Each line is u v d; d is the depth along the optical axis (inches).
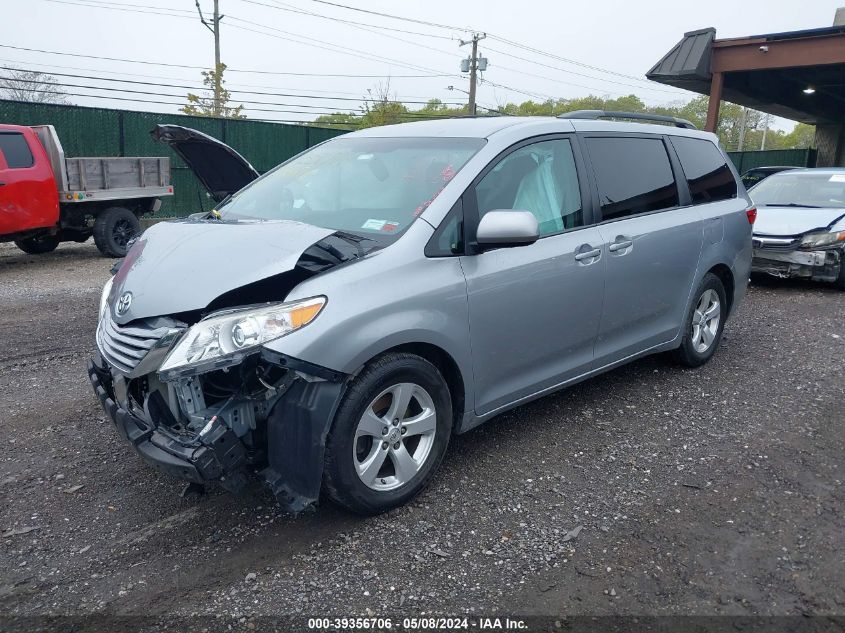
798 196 397.1
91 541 122.5
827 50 590.9
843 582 112.6
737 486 143.3
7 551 119.2
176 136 199.2
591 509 133.8
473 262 137.6
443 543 122.0
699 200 207.0
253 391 118.4
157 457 114.6
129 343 119.1
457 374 137.9
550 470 149.3
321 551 119.3
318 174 165.5
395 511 131.9
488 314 139.8
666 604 106.8
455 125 163.8
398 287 124.6
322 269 120.7
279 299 118.2
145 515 131.2
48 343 245.4
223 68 1263.5
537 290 149.3
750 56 634.8
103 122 561.6
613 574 113.8
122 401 123.9
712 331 217.8
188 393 113.8
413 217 135.6
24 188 394.6
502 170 148.7
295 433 115.6
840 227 341.4
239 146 652.1
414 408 133.7
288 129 690.2
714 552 120.2
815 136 1128.8
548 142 161.5
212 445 110.2
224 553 119.0
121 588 109.7
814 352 238.5
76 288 349.7
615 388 200.4
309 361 112.0
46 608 105.0
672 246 188.9
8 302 313.9
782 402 190.7
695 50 647.1
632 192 181.3
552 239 155.1
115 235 455.5
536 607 105.9
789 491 141.6
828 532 126.7
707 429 172.1
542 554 119.1
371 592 108.9
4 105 501.7
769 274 356.8
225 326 110.9
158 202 492.4
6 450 157.8
